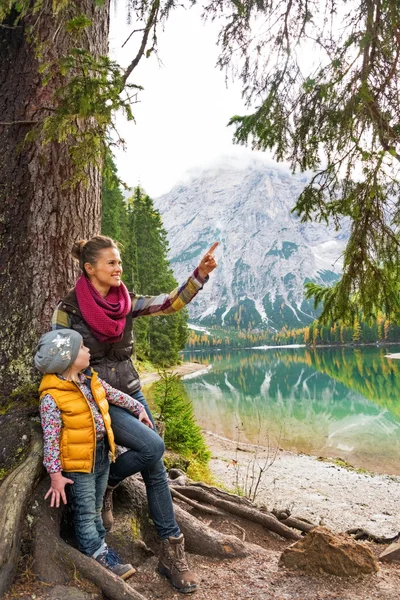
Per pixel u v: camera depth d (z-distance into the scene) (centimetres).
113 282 288
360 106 338
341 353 10775
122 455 286
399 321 420
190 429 906
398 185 391
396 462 1402
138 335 4531
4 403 330
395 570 321
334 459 1421
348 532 445
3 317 349
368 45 321
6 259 355
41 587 245
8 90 360
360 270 410
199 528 338
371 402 2869
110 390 285
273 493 1005
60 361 265
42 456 290
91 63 292
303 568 305
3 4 305
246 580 294
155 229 5112
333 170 388
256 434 1862
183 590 275
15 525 251
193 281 303
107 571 257
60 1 299
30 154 357
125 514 328
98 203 399
